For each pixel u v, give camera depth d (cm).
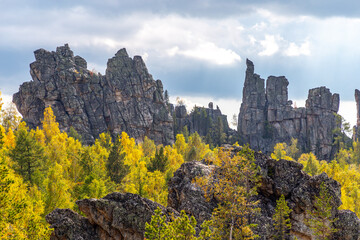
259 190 4703
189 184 4497
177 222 2955
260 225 4147
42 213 4556
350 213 4319
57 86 16675
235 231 3775
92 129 16712
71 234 3738
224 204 3981
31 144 6819
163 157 9031
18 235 2991
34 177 6384
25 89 16662
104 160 8731
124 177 8244
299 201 4372
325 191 4209
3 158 3244
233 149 4822
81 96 17162
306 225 4303
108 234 3841
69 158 8281
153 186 6538
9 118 12275
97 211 3875
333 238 4231
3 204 2995
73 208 4941
